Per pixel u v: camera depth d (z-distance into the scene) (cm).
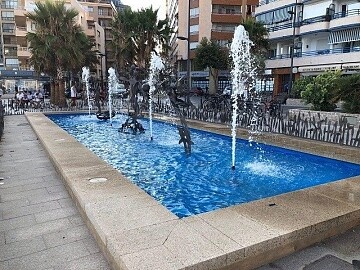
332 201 409
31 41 2327
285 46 3500
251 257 295
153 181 639
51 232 372
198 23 4375
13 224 395
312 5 3073
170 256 274
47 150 772
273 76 3466
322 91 1366
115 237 308
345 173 685
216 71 3891
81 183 477
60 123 1588
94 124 1555
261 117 1257
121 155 866
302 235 330
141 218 352
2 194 506
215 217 356
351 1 2789
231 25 4347
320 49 3092
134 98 1242
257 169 719
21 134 1151
